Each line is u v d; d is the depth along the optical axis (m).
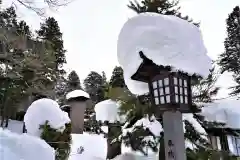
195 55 2.56
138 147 4.17
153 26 2.59
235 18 19.59
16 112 8.46
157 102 2.66
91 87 24.67
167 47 2.45
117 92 4.75
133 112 4.41
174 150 2.46
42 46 8.23
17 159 2.53
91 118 12.34
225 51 18.31
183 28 2.63
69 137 4.64
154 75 2.70
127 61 2.70
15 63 7.07
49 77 9.01
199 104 4.82
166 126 2.57
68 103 10.25
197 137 4.04
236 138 5.94
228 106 5.47
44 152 2.93
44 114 4.52
